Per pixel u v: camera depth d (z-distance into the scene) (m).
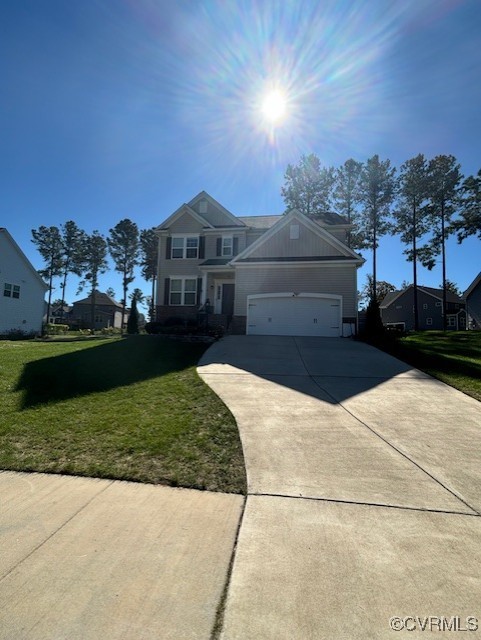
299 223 17.06
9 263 25.03
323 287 16.12
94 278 53.47
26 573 2.20
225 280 21.44
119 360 9.50
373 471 3.68
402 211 32.81
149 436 4.55
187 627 1.83
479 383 7.16
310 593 2.06
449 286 53.41
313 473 3.64
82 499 3.13
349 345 12.30
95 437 4.51
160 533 2.64
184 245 22.17
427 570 2.27
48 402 5.82
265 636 1.78
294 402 6.09
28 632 1.79
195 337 13.74
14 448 4.18
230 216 22.11
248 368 8.80
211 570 2.25
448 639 1.77
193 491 3.31
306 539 2.59
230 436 4.59
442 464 3.84
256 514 2.92
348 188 34.31
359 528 2.73
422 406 5.88
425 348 12.18
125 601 1.99
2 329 24.36
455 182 30.75
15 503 3.05
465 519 2.86
